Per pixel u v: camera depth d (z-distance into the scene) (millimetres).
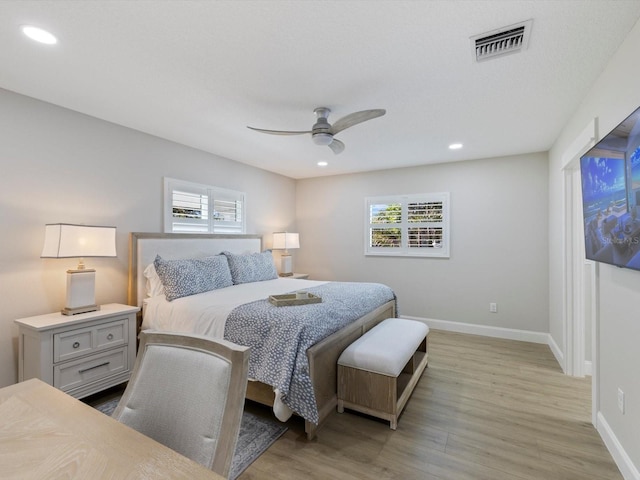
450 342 4023
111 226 3018
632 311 1669
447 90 2375
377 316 3264
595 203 1919
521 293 4133
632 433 1676
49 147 2660
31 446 785
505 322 4219
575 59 1951
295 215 5789
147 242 3277
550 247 3877
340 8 1542
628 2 1490
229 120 3004
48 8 1541
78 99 2580
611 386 1944
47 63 2045
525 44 1814
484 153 4082
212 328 2469
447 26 1670
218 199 4227
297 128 3201
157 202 3504
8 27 1683
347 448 1989
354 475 1760
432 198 4660
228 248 4223
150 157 3426
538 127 3123
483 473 1776
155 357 1052
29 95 2518
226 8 1541
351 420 2303
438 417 2340
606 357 2021
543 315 4012
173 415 952
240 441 2049
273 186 5254
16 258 2484
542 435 2121
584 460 1882
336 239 5434
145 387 1022
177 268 3105
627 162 1519
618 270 1837
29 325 2254
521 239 4129
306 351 2082
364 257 5195
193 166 3896
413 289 4809
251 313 2396
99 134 2990
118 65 2068
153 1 1496
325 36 1758
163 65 2064
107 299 3068
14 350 2463
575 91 2363
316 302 2711
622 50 1768
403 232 4879
